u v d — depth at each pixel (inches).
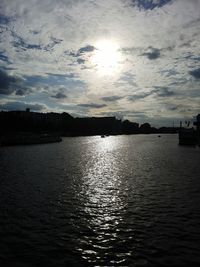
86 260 754.2
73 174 2162.9
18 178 1942.7
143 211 1167.0
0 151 4360.2
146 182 1828.2
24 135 6702.8
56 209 1191.6
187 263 735.1
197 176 2050.9
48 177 2003.0
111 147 5831.7
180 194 1470.2
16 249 813.2
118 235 912.9
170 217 1086.4
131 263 738.8
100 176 2078.0
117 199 1371.8
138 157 3656.5
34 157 3476.9
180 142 6437.0
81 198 1389.0
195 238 885.2
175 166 2662.4
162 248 818.8
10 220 1047.0
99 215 1114.1
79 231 946.7
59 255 780.0
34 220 1049.5
